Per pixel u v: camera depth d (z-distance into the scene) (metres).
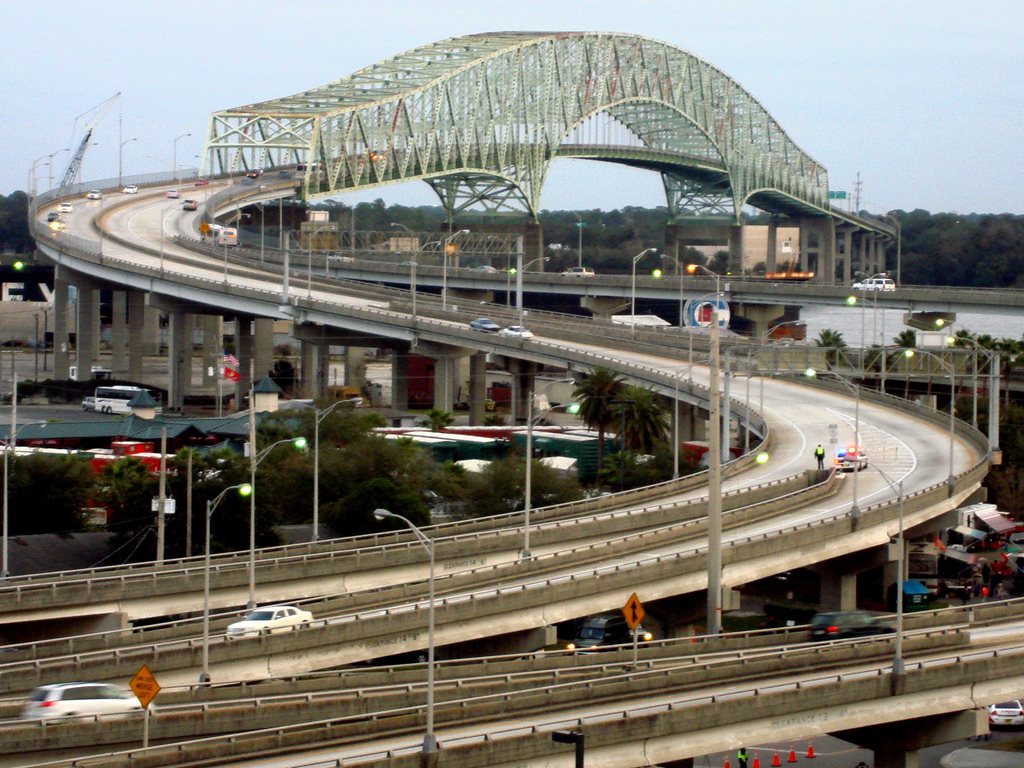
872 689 138.50
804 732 134.38
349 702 128.62
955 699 143.25
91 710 125.06
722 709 129.25
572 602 171.75
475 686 133.25
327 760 112.12
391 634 157.88
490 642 168.50
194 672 145.38
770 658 143.12
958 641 155.75
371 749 118.56
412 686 131.00
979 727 144.25
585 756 121.81
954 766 162.38
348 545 199.25
